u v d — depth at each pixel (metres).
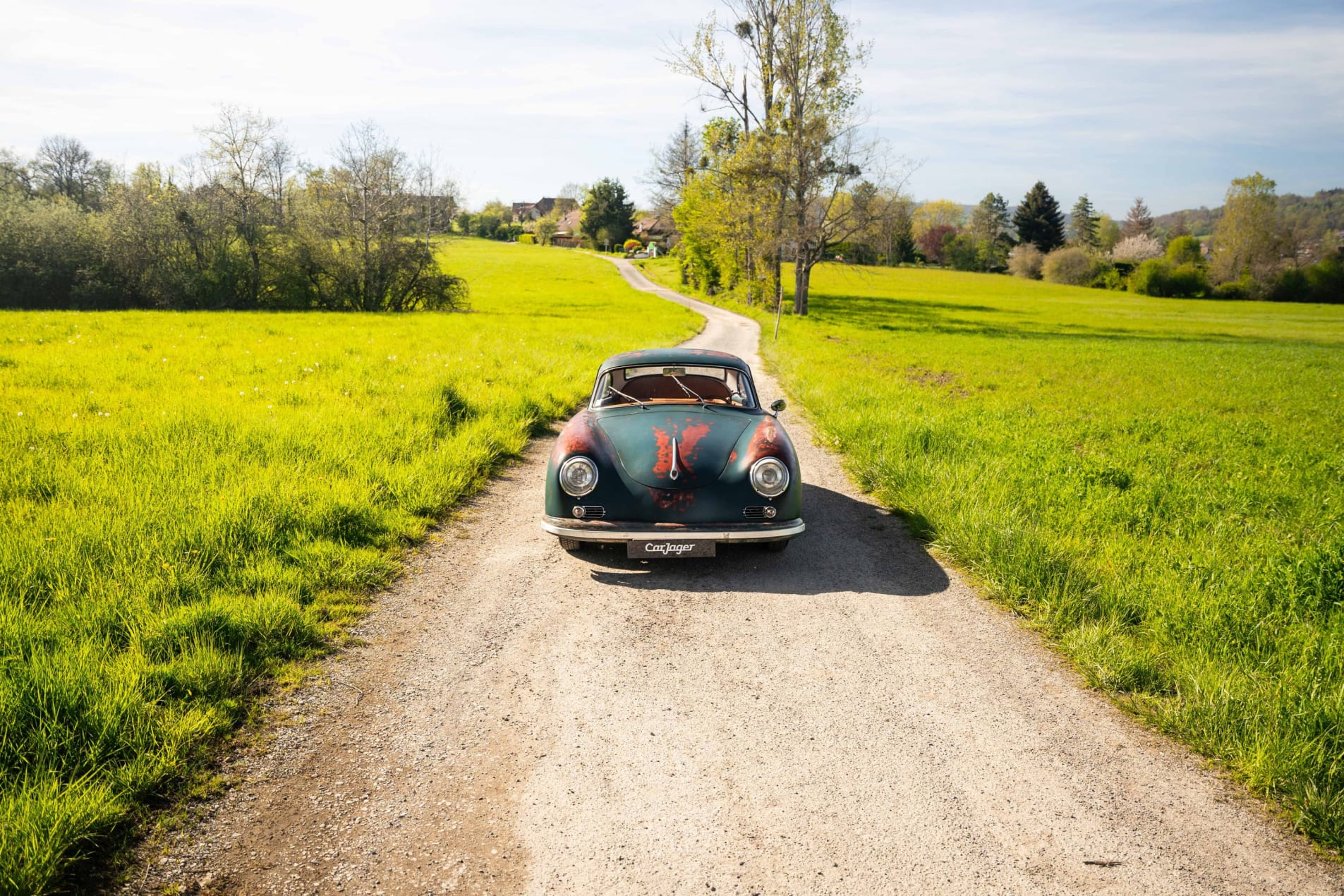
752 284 50.94
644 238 139.38
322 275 39.62
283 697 3.45
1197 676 3.55
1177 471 7.87
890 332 36.69
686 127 61.09
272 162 38.03
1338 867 2.51
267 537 4.96
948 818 2.74
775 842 2.61
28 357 12.42
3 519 4.91
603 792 2.87
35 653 3.28
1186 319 61.41
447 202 40.94
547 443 9.17
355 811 2.74
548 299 55.62
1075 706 3.52
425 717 3.35
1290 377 19.09
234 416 8.12
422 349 16.45
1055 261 106.25
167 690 3.28
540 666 3.83
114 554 4.47
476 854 2.54
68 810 2.47
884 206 38.53
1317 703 3.16
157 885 2.36
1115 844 2.61
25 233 38.47
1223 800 2.86
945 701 3.54
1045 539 5.20
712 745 3.17
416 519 5.88
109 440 6.97
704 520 4.71
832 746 3.17
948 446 8.29
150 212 37.75
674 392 6.40
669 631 4.23
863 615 4.46
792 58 35.69
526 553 5.43
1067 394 15.09
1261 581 4.46
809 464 8.42
